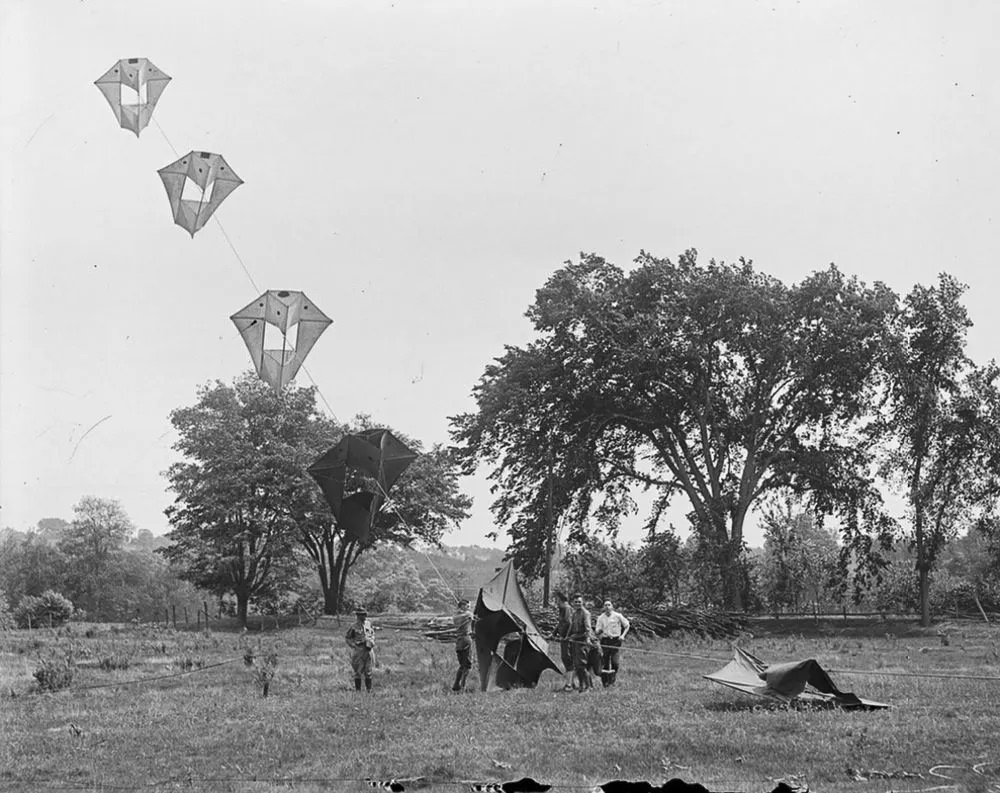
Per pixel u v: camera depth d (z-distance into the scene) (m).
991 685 25.00
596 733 17.94
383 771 15.02
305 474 70.69
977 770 14.48
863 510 64.75
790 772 14.56
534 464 64.88
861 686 24.72
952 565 93.06
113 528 124.38
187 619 75.12
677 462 65.88
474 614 26.06
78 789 14.46
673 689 24.53
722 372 65.06
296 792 13.85
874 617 66.88
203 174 21.95
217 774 15.20
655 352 61.38
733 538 63.19
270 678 25.66
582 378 65.00
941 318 65.62
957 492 63.50
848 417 65.31
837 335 62.44
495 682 26.05
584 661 25.14
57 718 21.47
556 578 77.19
